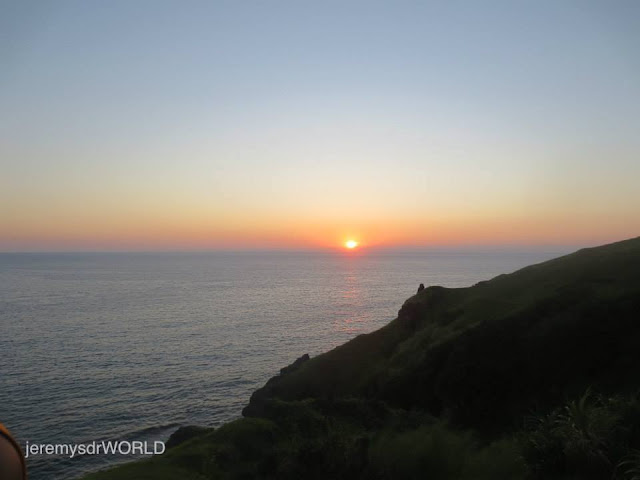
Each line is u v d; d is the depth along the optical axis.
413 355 28.80
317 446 12.06
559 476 10.90
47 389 57.16
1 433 2.75
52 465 38.12
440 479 12.00
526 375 19.44
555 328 20.69
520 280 33.78
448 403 20.00
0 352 76.12
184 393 56.44
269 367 68.62
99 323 106.06
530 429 13.83
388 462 12.31
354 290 195.75
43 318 113.25
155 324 105.19
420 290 40.22
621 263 27.89
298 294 177.75
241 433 15.55
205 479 12.96
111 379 61.53
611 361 18.52
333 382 31.89
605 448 10.73
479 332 22.56
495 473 11.84
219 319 113.44
